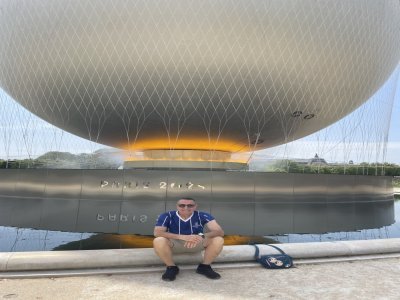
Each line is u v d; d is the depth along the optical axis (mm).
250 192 9125
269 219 9125
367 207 10750
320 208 9680
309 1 9266
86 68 9641
